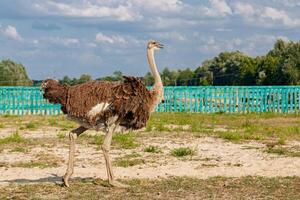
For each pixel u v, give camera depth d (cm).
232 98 3491
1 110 3331
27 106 3347
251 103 3500
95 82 1046
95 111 1019
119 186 1042
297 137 1925
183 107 3497
